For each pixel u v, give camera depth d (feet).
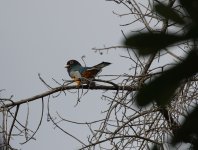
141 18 30.66
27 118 30.78
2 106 32.76
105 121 28.71
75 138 28.50
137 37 7.24
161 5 7.46
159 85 7.22
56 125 29.09
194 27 7.04
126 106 28.32
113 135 28.09
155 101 7.22
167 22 7.57
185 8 7.14
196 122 7.30
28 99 33.73
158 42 7.17
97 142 27.71
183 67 7.18
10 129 30.42
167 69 7.30
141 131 28.17
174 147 7.54
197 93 26.07
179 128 7.52
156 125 27.76
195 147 7.36
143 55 7.21
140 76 29.12
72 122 28.89
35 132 30.53
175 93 7.25
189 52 7.21
